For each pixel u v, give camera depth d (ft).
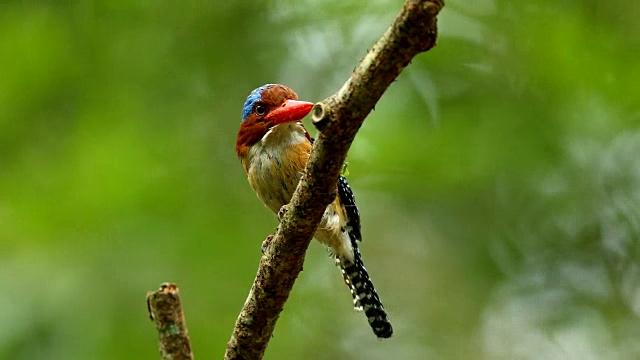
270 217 38.91
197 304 35.01
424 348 43.37
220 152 40.73
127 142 38.24
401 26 14.65
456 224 42.55
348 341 42.14
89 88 40.78
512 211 41.63
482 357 43.57
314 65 42.50
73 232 35.96
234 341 20.08
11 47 40.32
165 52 42.14
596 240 42.60
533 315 43.70
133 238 35.83
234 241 37.06
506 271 42.75
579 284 43.06
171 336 17.28
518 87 39.68
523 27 39.73
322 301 41.09
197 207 37.96
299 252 18.49
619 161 40.65
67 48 41.16
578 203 40.96
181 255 35.91
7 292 33.88
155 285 35.06
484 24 40.04
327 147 16.26
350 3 40.83
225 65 42.27
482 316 44.09
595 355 43.50
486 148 38.70
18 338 32.53
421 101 39.29
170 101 41.39
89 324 33.45
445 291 44.04
